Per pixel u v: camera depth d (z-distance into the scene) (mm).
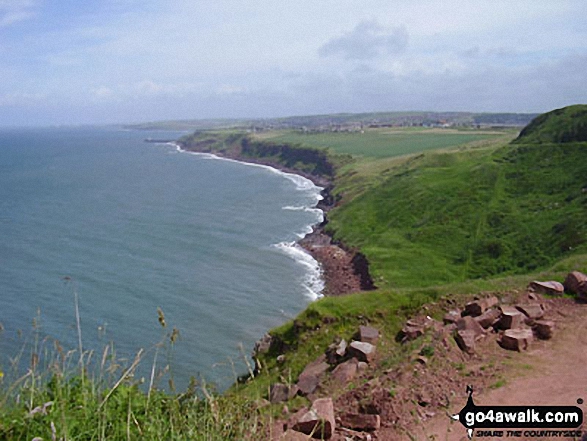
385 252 53688
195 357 30562
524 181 62344
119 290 42938
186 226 70000
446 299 17375
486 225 55219
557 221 49719
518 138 83812
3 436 5059
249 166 155875
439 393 9195
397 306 18078
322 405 8344
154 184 111188
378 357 13797
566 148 65438
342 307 19078
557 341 11484
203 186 109438
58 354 6711
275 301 42781
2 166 150125
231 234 66250
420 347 11414
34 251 54406
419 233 57281
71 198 91438
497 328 12391
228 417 6797
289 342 19500
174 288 44438
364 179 93188
